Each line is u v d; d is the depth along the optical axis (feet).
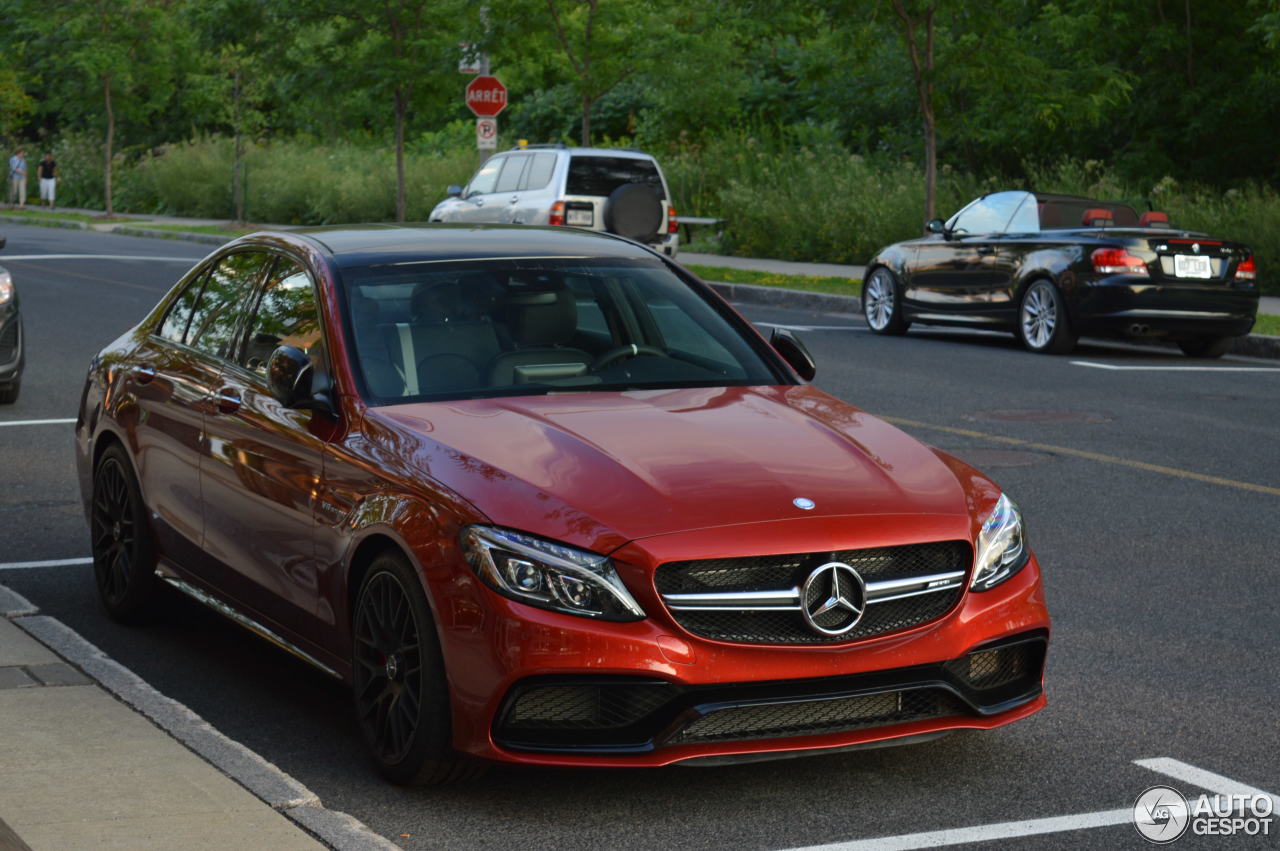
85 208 179.93
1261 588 23.98
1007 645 15.81
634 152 79.71
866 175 102.78
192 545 20.21
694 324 19.95
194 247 112.27
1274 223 78.79
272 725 17.92
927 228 61.26
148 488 21.33
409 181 134.62
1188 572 24.95
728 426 16.96
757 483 15.44
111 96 157.99
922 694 15.46
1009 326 58.80
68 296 71.41
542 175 79.61
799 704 14.94
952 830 14.67
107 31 155.53
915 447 17.25
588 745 14.64
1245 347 58.39
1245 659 20.39
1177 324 55.06
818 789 15.79
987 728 15.71
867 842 14.34
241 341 20.22
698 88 117.60
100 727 16.26
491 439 16.20
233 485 18.93
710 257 102.83
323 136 174.50
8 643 19.57
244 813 13.93
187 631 22.02
